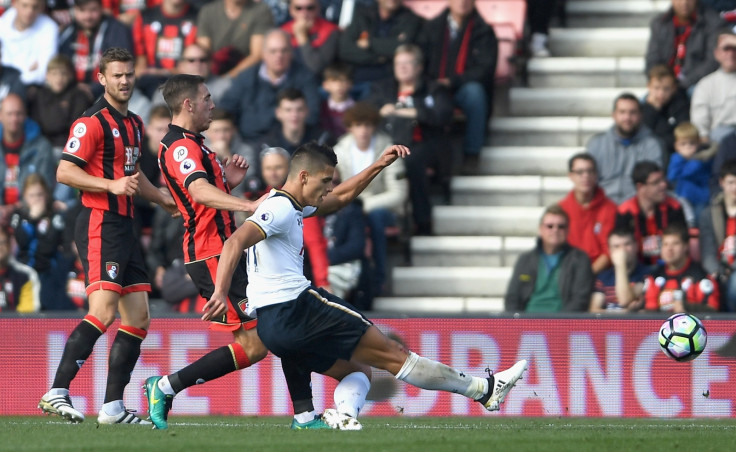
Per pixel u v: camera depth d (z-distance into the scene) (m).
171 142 22.12
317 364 21.52
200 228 22.50
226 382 30.91
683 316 23.64
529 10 43.56
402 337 30.75
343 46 40.34
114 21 41.06
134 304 24.16
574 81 42.88
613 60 42.75
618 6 44.44
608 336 30.41
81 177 22.70
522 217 38.91
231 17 40.94
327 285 33.69
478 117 39.78
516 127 41.38
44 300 34.75
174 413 30.95
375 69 40.09
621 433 22.12
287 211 19.94
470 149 40.16
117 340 24.22
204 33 40.97
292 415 30.66
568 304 32.94
